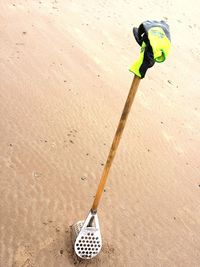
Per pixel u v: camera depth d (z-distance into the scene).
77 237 1.50
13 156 2.01
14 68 2.79
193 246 1.94
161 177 2.33
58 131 2.34
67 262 1.58
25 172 1.94
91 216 1.46
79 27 3.93
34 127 2.29
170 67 4.02
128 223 1.90
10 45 3.07
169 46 1.13
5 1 3.78
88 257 1.56
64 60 3.18
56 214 1.78
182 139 2.84
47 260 1.57
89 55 3.46
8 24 3.38
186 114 3.25
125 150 2.42
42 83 2.75
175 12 5.51
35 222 1.70
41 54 3.13
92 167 2.15
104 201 1.96
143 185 2.19
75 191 1.95
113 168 2.22
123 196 2.05
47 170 2.01
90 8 4.50
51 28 3.64
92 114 2.64
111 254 1.70
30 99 2.53
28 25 3.50
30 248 1.59
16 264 1.51
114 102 2.90
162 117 3.02
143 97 3.18
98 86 3.02
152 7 5.34
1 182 1.83
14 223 1.67
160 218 2.02
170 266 1.78
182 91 3.64
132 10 4.97
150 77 3.62
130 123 2.72
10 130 2.19
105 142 2.42
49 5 4.11
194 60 4.43
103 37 3.97
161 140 2.70
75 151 2.22
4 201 1.75
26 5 3.88
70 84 2.88
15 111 2.36
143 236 1.87
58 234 1.68
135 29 1.19
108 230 1.81
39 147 2.14
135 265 1.71
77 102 2.70
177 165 2.51
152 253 1.80
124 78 3.34
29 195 1.82
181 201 2.21
